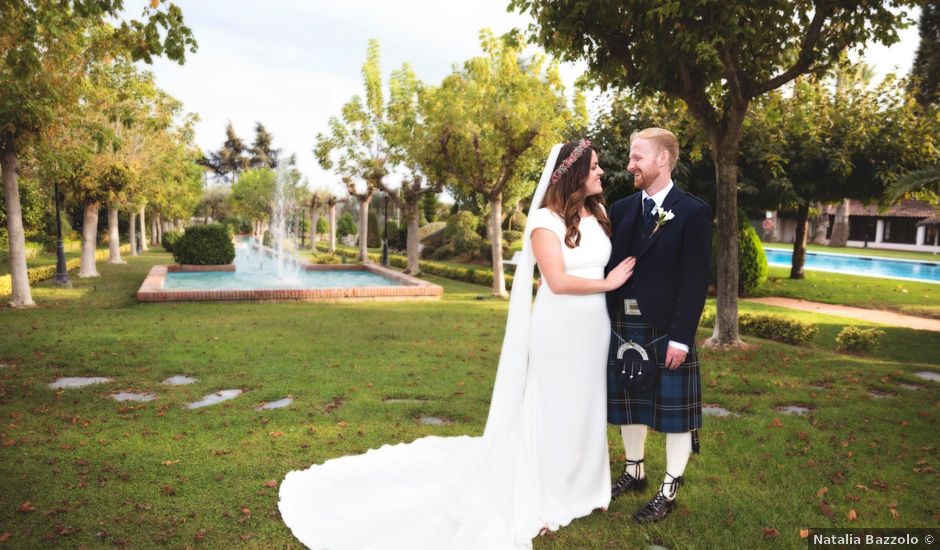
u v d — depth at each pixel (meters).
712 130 7.41
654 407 2.85
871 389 5.60
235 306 11.15
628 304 2.86
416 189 19.67
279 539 2.66
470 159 13.87
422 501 2.92
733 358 6.88
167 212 31.47
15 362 6.24
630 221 2.91
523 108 12.21
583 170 2.84
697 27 6.24
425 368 6.23
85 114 10.27
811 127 11.42
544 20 6.79
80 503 2.96
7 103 8.58
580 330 2.82
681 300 2.72
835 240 34.62
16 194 10.31
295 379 5.67
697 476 3.39
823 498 3.10
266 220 43.53
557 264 2.78
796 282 17.56
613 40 7.02
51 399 4.91
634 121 14.81
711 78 6.78
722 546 2.61
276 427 4.23
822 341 9.05
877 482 3.28
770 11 6.55
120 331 8.17
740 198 16.27
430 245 28.02
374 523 2.75
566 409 2.84
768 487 3.24
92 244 16.12
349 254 31.45
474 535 2.61
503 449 2.89
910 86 15.22
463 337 8.23
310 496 3.02
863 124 14.12
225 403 4.86
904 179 8.54
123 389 5.27
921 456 3.71
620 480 3.21
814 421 4.45
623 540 2.67
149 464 3.49
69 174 10.41
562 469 2.85
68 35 8.56
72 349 6.89
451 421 4.51
